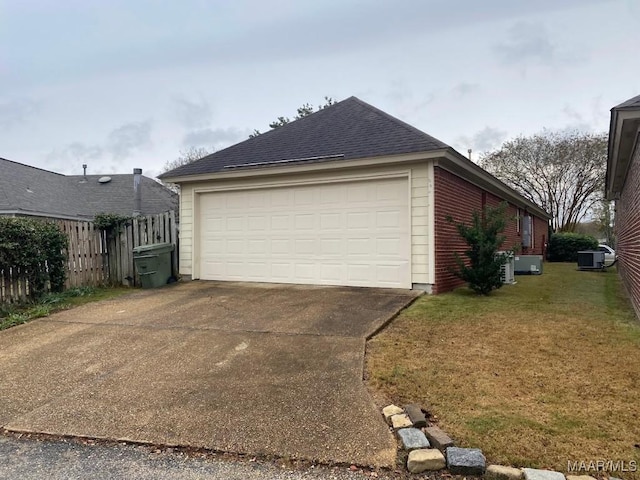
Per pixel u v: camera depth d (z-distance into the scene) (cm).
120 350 482
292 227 922
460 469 245
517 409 317
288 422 308
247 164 949
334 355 445
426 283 797
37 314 657
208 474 252
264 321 589
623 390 352
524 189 2964
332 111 1091
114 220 973
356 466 256
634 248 760
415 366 408
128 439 293
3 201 1412
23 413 335
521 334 520
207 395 357
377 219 840
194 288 894
